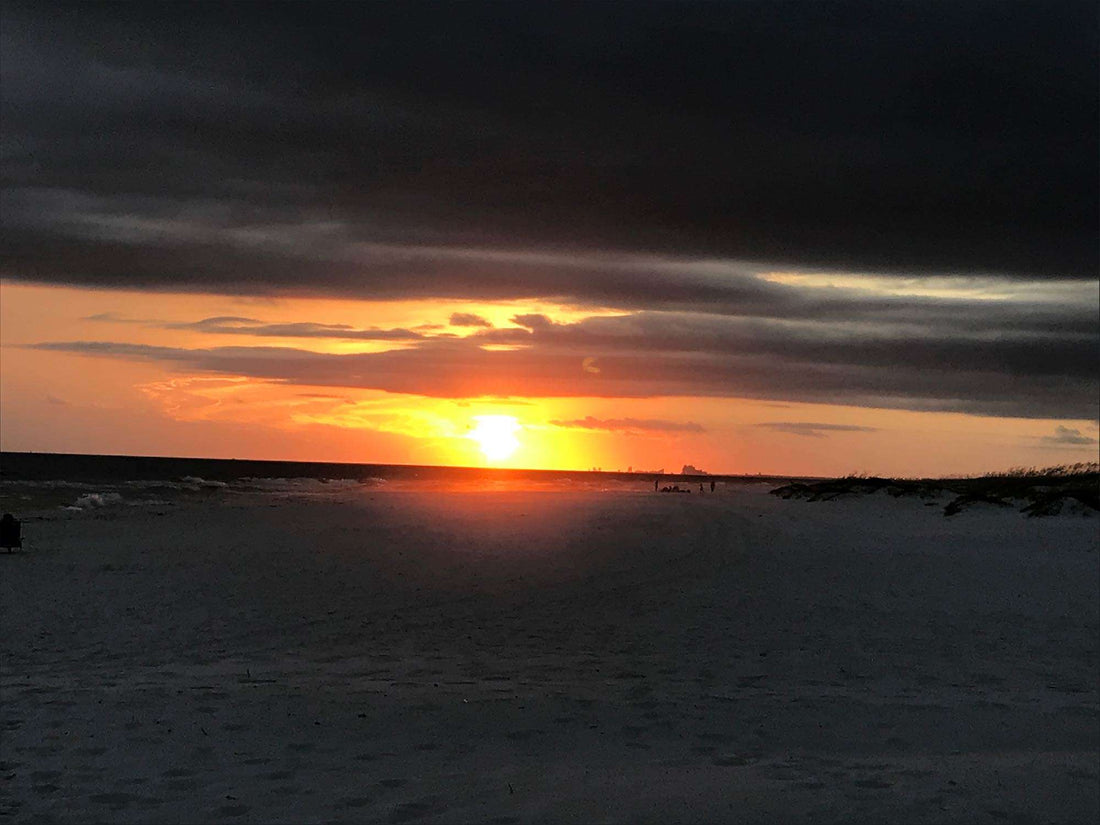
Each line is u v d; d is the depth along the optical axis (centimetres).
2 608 1502
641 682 1030
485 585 1781
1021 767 735
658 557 2239
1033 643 1256
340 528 2795
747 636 1304
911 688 1012
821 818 617
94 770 722
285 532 2681
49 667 1095
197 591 1677
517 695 962
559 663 1130
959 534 2723
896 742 813
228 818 624
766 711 907
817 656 1175
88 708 896
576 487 8200
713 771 723
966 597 1628
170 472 10162
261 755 763
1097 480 3700
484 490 6600
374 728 842
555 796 661
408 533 2652
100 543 2417
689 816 620
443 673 1072
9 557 2134
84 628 1345
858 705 930
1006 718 888
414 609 1516
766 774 713
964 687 1020
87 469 9444
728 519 3344
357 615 1459
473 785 690
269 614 1461
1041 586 1744
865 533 2797
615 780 699
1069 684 1034
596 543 2503
